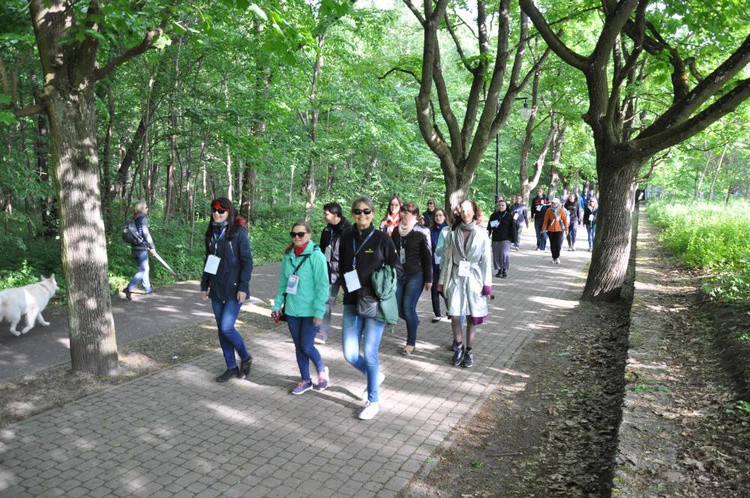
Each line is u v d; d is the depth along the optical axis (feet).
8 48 23.22
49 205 43.50
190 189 71.00
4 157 32.45
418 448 14.34
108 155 41.75
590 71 30.35
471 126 41.24
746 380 14.64
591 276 32.07
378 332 16.22
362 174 76.59
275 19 13.88
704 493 10.12
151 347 22.54
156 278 37.22
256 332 25.39
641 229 74.08
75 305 18.74
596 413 16.25
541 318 28.25
